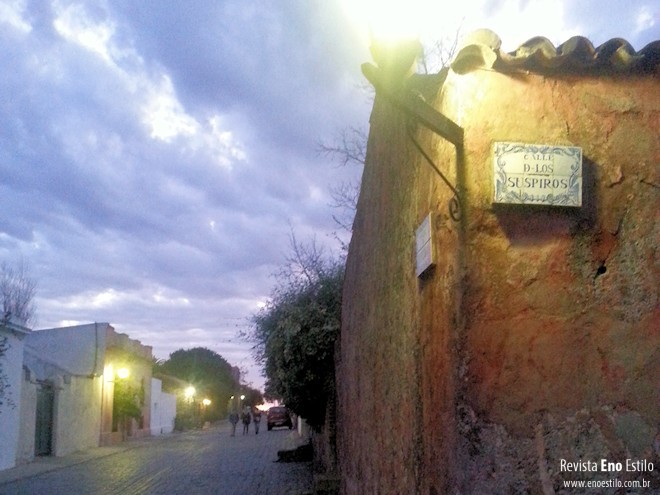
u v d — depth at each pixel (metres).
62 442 32.44
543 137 4.80
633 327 4.64
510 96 4.82
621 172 4.82
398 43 4.64
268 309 21.38
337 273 18.83
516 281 4.64
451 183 4.82
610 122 4.87
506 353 4.57
